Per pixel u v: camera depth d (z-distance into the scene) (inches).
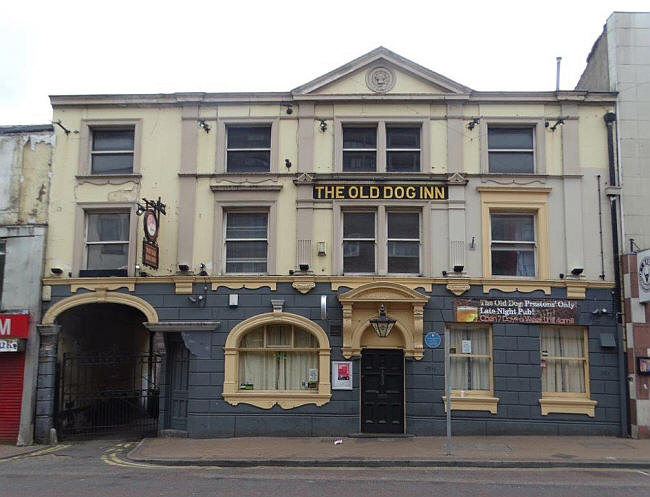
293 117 669.3
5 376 639.8
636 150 650.8
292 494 374.3
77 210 665.6
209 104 675.4
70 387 688.4
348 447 549.0
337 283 633.0
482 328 637.3
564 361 633.6
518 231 653.9
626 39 668.7
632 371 613.6
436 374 619.8
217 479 427.8
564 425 613.3
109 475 449.7
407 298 617.3
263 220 663.8
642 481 419.5
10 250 660.1
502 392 618.2
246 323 633.6
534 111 661.9
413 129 673.6
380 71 669.9
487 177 648.4
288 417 619.8
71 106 682.8
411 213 656.4
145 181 666.2
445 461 478.6
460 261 633.0
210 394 626.8
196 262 647.1
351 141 672.4
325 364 624.1
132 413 803.4
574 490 386.6
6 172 678.5
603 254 636.1
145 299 644.1
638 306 619.8
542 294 630.5
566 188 644.7
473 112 664.4
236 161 675.4
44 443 627.8
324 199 649.6
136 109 680.4
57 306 647.8
